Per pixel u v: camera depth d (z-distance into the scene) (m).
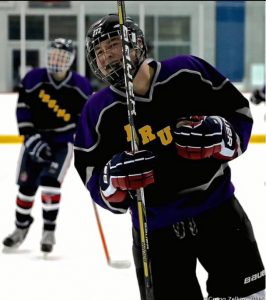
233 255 2.89
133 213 3.01
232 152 2.81
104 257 5.89
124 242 6.37
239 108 2.96
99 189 2.91
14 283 5.16
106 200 2.87
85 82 6.20
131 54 2.76
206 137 2.66
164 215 2.89
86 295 4.81
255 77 15.25
